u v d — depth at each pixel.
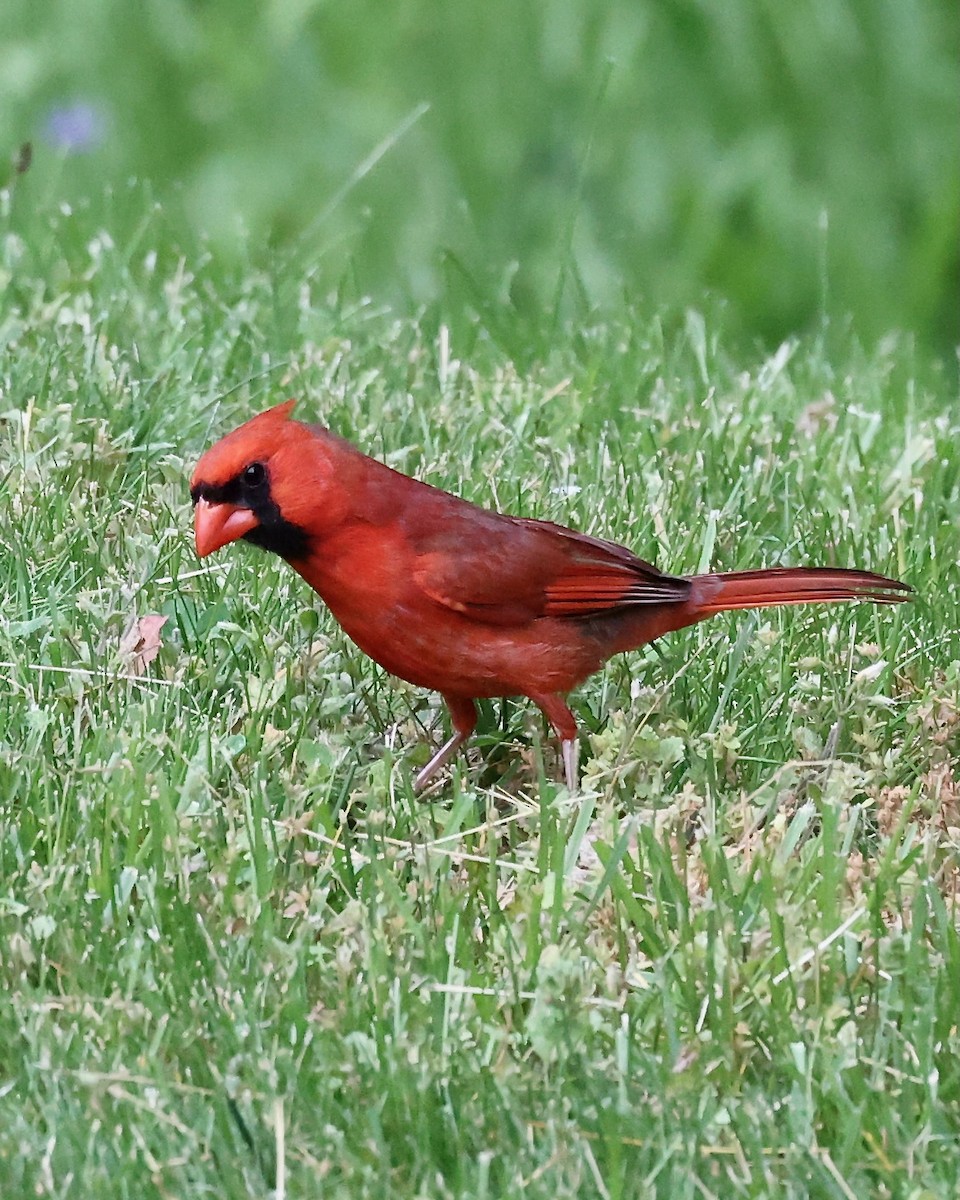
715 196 18.00
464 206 15.05
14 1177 5.59
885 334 17.00
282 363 11.02
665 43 18.53
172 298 11.56
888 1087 6.16
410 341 11.91
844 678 8.38
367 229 17.59
